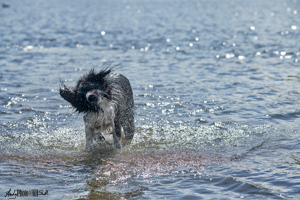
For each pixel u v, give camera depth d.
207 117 10.57
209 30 35.44
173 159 7.75
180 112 11.07
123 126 9.03
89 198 5.96
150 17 55.16
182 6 95.25
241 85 14.21
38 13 65.19
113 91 8.37
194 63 19.00
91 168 7.36
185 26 39.78
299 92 12.91
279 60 19.33
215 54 21.72
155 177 6.79
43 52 22.44
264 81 14.78
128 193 6.12
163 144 8.74
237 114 10.75
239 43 26.14
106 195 6.07
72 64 18.67
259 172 6.77
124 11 73.75
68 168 7.37
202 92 13.30
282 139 8.65
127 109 9.17
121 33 33.28
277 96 12.46
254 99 12.21
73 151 8.40
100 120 8.19
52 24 42.56
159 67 18.02
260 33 32.25
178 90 13.62
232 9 77.69
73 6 99.88
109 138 9.41
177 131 9.58
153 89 13.78
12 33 32.53
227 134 9.20
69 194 6.13
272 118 10.26
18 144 8.70
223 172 6.86
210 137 9.05
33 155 8.07
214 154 7.93
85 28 37.97
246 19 49.69
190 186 6.31
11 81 14.84
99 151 8.39
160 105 11.80
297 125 9.64
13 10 73.62
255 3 111.44
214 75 16.12
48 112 11.10
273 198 5.76
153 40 28.30
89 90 7.91
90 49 23.92
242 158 7.59
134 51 23.11
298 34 30.72
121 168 7.32
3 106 11.53
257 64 18.41
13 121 10.26
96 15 60.97
